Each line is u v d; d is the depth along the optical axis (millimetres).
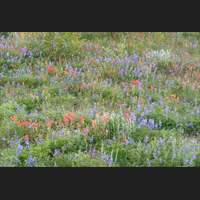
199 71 17688
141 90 14766
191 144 11156
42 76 15102
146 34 21156
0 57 16391
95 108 12812
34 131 11445
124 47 18844
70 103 13406
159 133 11656
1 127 11492
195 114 13289
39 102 13398
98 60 16828
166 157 10484
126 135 11375
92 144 11031
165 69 17516
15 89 14109
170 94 14891
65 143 10812
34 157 10133
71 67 15852
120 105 13141
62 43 17688
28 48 17297
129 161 10492
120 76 15969
